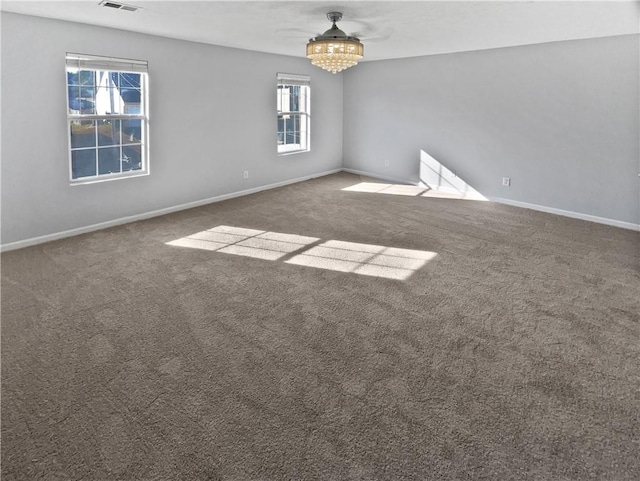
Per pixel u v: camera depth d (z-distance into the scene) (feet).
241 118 22.71
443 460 6.35
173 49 18.92
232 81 21.85
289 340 9.59
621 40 17.46
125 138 18.61
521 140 21.21
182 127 19.97
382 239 16.57
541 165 20.70
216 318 10.53
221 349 9.22
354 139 29.25
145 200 19.06
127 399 7.64
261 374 8.38
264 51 22.94
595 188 19.15
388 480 6.00
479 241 16.42
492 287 12.37
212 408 7.44
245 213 20.07
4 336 9.63
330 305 11.25
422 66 24.61
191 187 20.90
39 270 13.32
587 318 10.61
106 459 6.34
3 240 14.92
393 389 7.96
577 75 18.88
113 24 15.89
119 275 13.02
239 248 15.49
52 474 6.07
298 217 19.49
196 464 6.26
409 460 6.35
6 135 14.49
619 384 8.11
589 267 13.88
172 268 13.61
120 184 18.02
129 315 10.62
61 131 15.78
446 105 23.95
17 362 8.68
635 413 7.33
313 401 7.63
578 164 19.48
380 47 21.09
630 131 17.83
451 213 20.39
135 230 17.43
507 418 7.22
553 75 19.60
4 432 6.83
